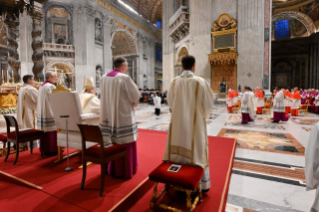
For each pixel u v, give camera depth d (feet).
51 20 65.72
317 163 5.65
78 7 67.41
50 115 11.90
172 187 7.49
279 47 87.81
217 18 52.65
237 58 50.47
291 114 35.42
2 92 24.21
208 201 7.71
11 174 9.46
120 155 8.46
